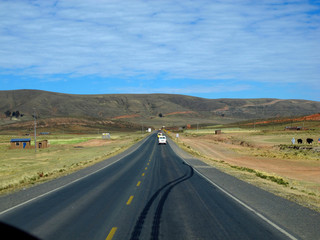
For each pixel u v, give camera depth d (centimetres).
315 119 16700
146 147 6247
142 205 1155
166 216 986
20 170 3497
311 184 2284
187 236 780
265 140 9006
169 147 6175
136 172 2359
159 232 814
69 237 774
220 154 5412
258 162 4156
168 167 2747
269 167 3603
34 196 1375
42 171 2677
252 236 780
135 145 7006
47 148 7831
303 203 1214
